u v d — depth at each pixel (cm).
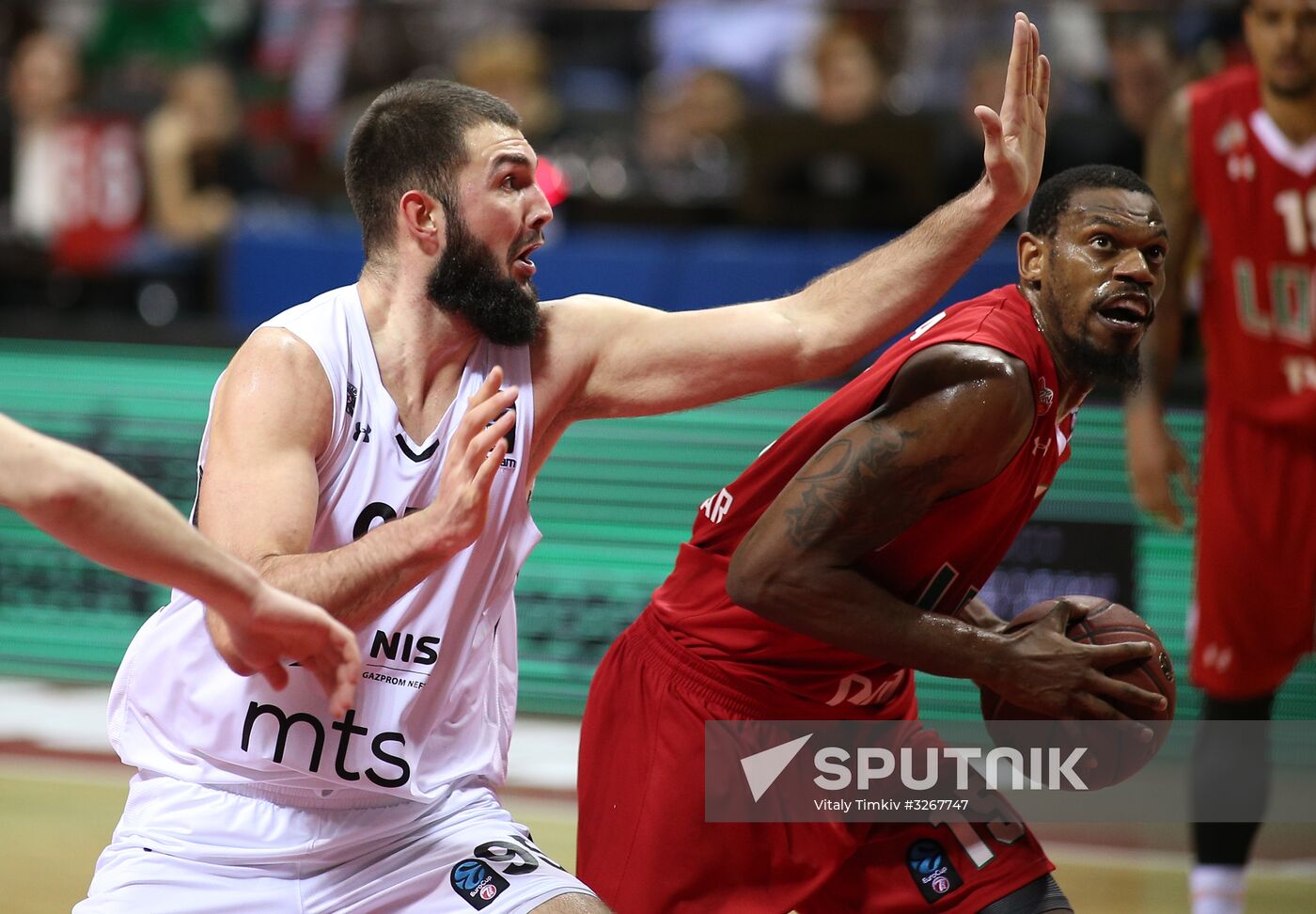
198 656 653
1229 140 1116
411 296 664
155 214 1794
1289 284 1107
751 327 705
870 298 696
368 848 658
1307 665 1369
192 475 1594
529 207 662
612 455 1529
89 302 1739
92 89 2047
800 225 1529
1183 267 1141
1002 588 1448
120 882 645
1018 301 673
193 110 1825
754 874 729
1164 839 1231
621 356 715
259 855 644
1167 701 657
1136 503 1414
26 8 2192
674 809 730
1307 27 1072
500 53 1758
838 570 648
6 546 1636
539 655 1538
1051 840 1233
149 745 666
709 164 1714
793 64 2077
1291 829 1278
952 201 691
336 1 2100
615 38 2166
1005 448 636
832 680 723
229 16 2219
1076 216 654
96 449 1622
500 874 643
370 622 622
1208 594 1128
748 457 1498
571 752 1412
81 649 1616
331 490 645
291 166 1884
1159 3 1667
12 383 1650
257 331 652
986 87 1587
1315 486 1105
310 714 640
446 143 653
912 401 640
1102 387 1423
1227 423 1134
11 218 1797
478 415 578
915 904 708
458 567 653
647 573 1515
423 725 657
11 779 1345
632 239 1570
